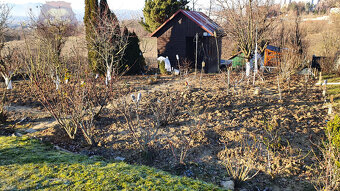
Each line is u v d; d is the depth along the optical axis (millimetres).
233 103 8602
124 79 14195
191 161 5180
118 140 6160
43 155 4836
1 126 7125
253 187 4438
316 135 5949
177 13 17641
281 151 5418
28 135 6438
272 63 16422
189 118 7422
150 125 6980
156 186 3717
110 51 12781
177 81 13438
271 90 10266
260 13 12250
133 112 8078
